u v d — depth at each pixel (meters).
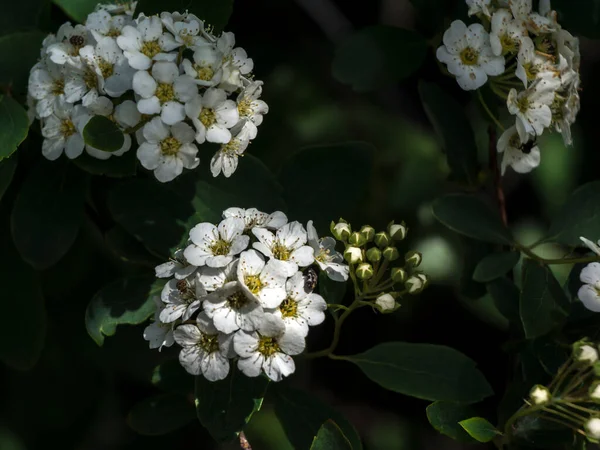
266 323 0.26
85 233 0.33
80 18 0.29
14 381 0.34
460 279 0.30
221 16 0.28
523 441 0.28
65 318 0.34
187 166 0.27
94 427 0.34
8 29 0.29
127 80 0.27
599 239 0.29
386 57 0.30
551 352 0.28
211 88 0.27
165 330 0.27
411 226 0.35
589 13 0.29
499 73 0.28
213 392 0.27
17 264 0.29
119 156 0.27
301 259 0.27
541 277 0.28
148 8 0.28
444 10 0.30
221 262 0.26
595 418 0.26
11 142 0.28
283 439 0.34
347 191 0.29
